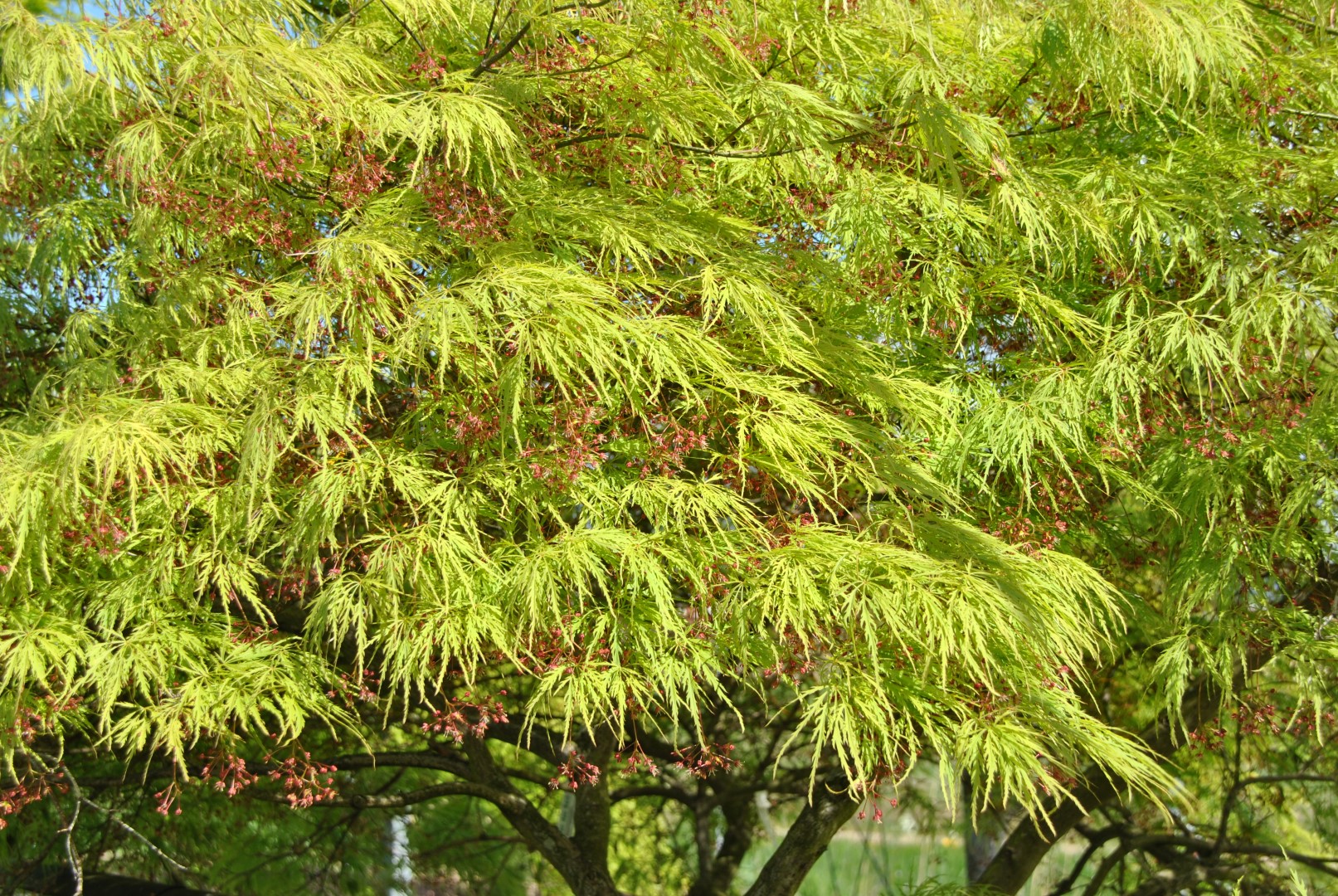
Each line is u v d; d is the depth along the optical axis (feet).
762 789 19.08
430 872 21.18
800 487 10.03
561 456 9.81
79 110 11.34
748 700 19.35
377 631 9.61
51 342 13.53
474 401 9.80
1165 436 12.84
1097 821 20.20
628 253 10.16
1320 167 12.93
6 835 14.62
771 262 11.37
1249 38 13.11
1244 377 12.53
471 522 9.57
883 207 12.01
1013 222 12.44
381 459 9.56
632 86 10.76
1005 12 13.05
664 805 23.09
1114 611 11.48
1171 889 16.20
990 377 13.21
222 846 17.80
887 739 9.32
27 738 9.70
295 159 10.34
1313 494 12.12
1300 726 15.80
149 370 10.24
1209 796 18.98
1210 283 12.34
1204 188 13.28
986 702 9.66
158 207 10.53
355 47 10.89
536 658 9.59
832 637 9.74
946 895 13.74
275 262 11.35
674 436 10.43
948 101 12.35
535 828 14.26
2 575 9.18
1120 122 13.32
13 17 9.76
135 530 8.97
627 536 9.51
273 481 9.90
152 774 13.35
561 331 8.85
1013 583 9.95
